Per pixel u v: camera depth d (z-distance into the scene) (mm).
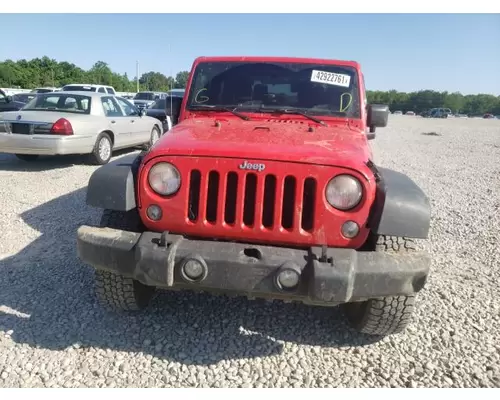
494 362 3035
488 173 10641
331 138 3191
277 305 3703
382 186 2711
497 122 50312
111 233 2854
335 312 3625
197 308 3609
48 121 8242
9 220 5574
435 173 10430
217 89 4047
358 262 2576
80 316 3424
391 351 3141
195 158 2689
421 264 2646
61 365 2877
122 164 3031
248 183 2691
